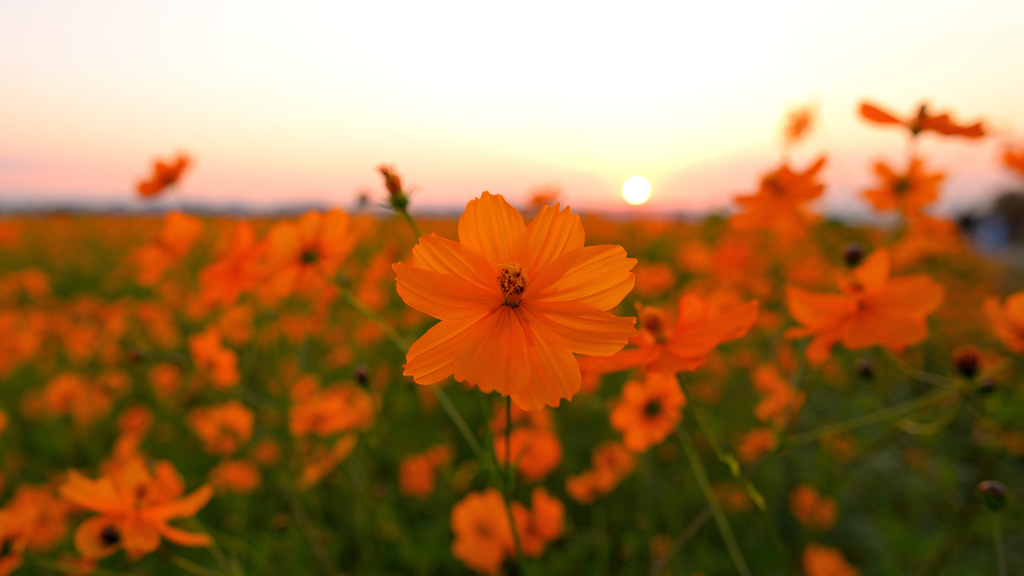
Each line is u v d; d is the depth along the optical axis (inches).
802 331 11.0
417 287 7.6
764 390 19.0
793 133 37.1
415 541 18.0
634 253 53.9
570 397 7.5
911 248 27.4
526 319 7.8
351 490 17.7
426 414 23.6
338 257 13.6
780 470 18.7
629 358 9.1
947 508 16.1
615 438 22.0
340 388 21.7
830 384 20.2
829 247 14.6
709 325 9.1
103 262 72.5
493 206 8.1
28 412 26.3
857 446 17.6
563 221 8.1
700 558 16.8
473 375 7.6
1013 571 15.0
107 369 30.0
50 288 59.6
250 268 14.8
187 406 25.1
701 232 62.6
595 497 16.8
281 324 23.2
